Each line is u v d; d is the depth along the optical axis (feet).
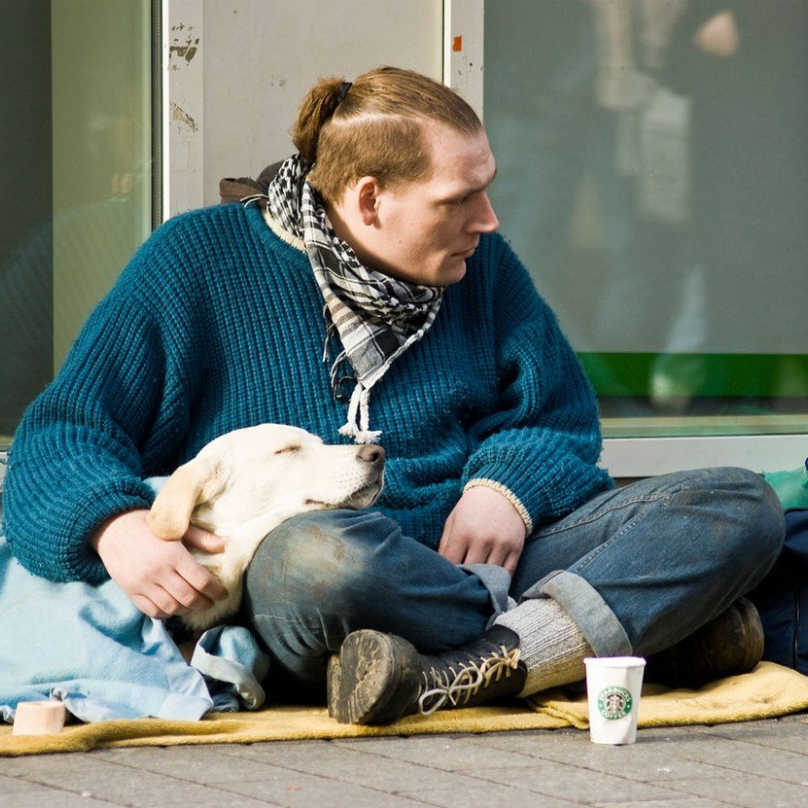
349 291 44.29
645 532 40.83
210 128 59.21
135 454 42.55
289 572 37.86
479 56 64.28
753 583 42.63
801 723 40.32
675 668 45.14
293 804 29.99
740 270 72.64
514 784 31.99
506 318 49.62
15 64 58.49
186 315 43.96
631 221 70.54
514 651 39.11
